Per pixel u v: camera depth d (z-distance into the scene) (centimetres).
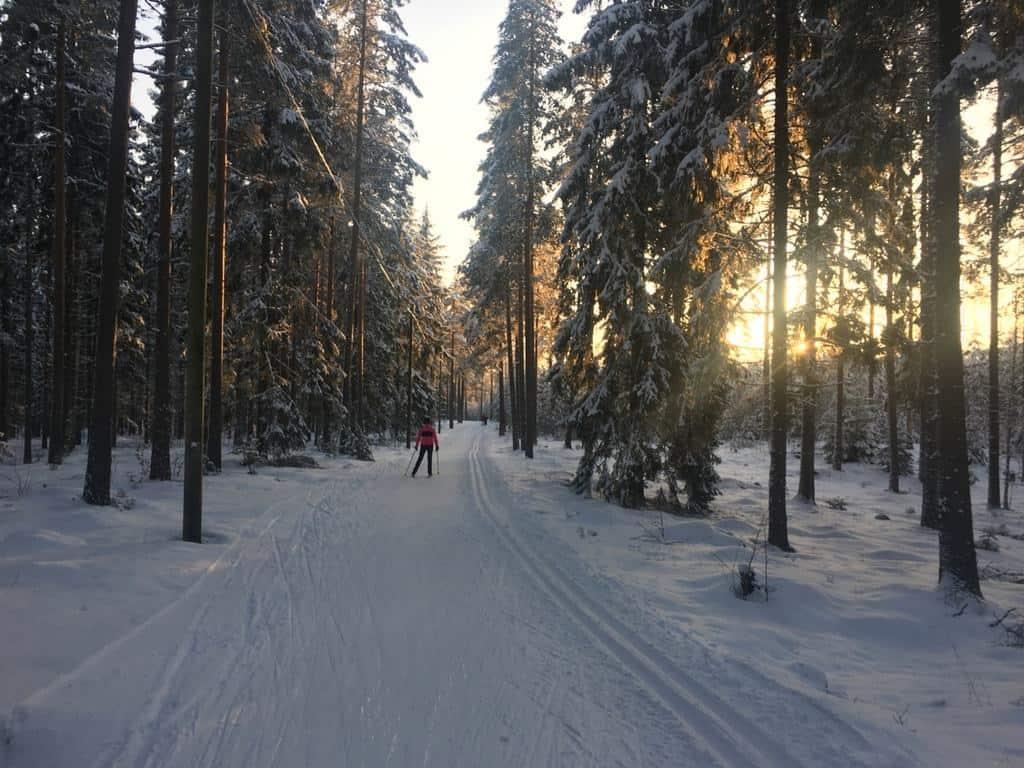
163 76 1012
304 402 2144
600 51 1308
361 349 2634
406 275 3078
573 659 494
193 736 364
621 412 1295
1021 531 1481
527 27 2377
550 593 671
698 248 1145
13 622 496
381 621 574
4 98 1877
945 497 705
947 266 732
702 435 1273
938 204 744
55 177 1734
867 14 823
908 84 1010
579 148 1406
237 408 2066
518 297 2978
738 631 568
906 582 752
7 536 752
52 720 367
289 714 396
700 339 1130
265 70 1433
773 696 429
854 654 531
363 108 2378
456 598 648
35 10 1391
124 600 584
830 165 995
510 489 1512
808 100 995
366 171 2470
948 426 715
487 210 2717
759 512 1415
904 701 432
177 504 1092
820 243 994
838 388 2752
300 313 2048
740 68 1032
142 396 3419
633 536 982
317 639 526
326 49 1738
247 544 858
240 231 1739
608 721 394
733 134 1023
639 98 1218
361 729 379
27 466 1725
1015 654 535
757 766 342
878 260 1012
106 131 2089
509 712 404
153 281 2461
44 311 2617
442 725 386
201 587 653
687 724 391
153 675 442
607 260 1294
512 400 3161
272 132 1702
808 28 998
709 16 1038
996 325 1858
